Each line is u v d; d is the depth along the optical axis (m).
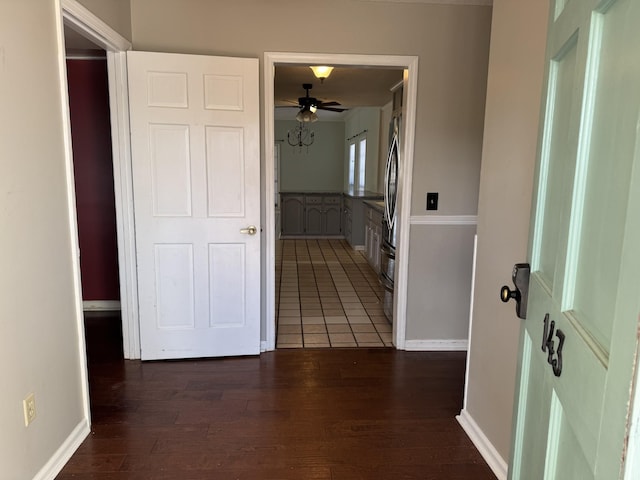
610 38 0.73
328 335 3.53
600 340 0.73
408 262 3.17
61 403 1.96
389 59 2.93
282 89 5.27
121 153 2.80
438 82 2.99
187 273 2.93
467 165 3.09
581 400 0.78
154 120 2.74
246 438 2.16
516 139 1.79
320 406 2.47
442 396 2.60
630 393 0.58
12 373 1.62
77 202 3.95
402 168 3.12
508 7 1.86
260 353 3.15
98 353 3.14
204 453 2.04
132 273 2.94
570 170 0.90
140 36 2.78
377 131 7.09
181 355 3.02
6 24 1.58
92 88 3.82
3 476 1.57
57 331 1.93
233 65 2.77
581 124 0.84
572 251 0.88
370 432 2.23
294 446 2.11
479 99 3.02
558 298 0.94
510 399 1.83
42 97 1.80
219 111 2.80
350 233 7.46
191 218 2.88
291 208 8.34
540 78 1.61
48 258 1.85
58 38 1.90
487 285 2.05
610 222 0.71
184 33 2.80
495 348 1.97
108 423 2.28
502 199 1.91
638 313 0.56
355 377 2.82
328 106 6.24
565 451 0.88
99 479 1.87
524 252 1.74
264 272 3.13
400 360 3.08
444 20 2.93
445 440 2.17
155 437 2.16
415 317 3.24
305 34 2.88
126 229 2.89
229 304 3.02
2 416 1.57
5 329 1.58
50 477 1.85
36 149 1.76
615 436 0.62
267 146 2.99
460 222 3.15
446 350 3.27
